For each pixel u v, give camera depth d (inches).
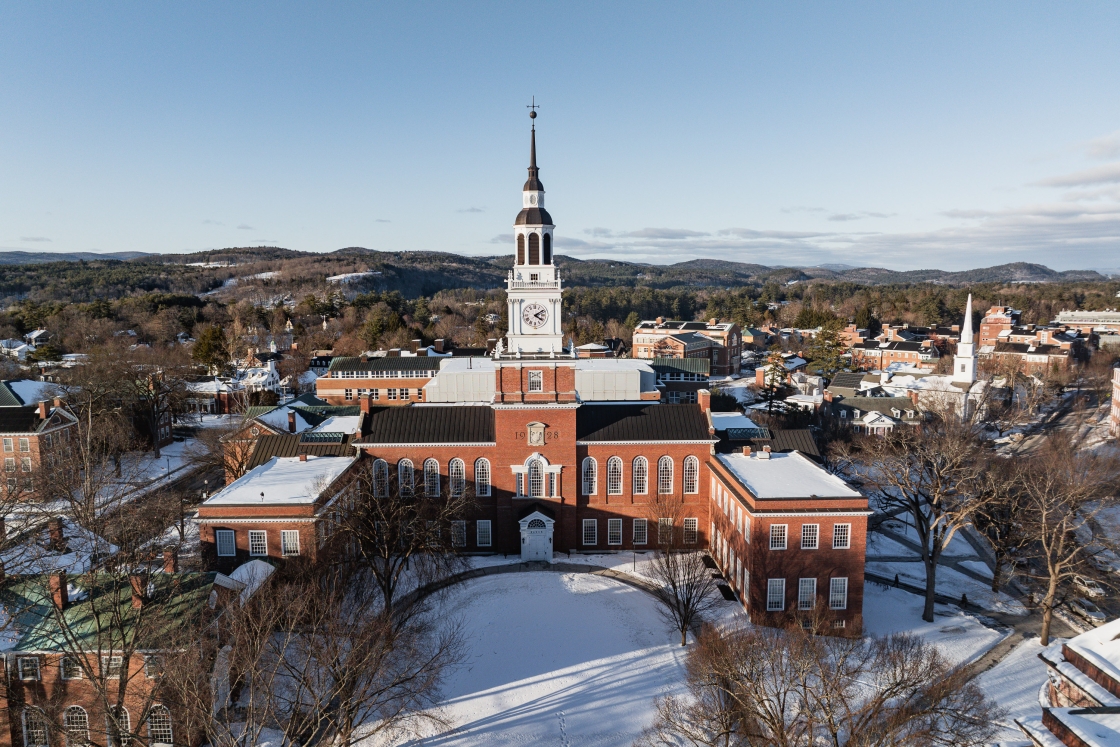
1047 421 5000.0
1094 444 4156.0
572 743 1631.4
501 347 2687.0
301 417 3850.9
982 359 6811.0
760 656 1498.5
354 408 4156.0
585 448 2753.4
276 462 2691.9
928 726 1360.7
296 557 2181.3
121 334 7568.9
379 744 1617.9
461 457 2755.9
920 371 6018.7
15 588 1704.0
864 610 2303.2
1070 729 1143.6
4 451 3479.3
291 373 6225.4
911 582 2556.6
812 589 2140.7
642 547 2807.6
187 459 3818.9
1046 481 2380.7
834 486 2293.3
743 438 2861.7
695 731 1556.3
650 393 4375.0
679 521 2790.4
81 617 1619.1
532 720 1716.3
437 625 2177.7
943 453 2463.1
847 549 2128.4
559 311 2664.9
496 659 2003.0
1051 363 6491.1
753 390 5826.8
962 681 1540.4
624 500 2790.4
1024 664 1948.8
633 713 1745.8
